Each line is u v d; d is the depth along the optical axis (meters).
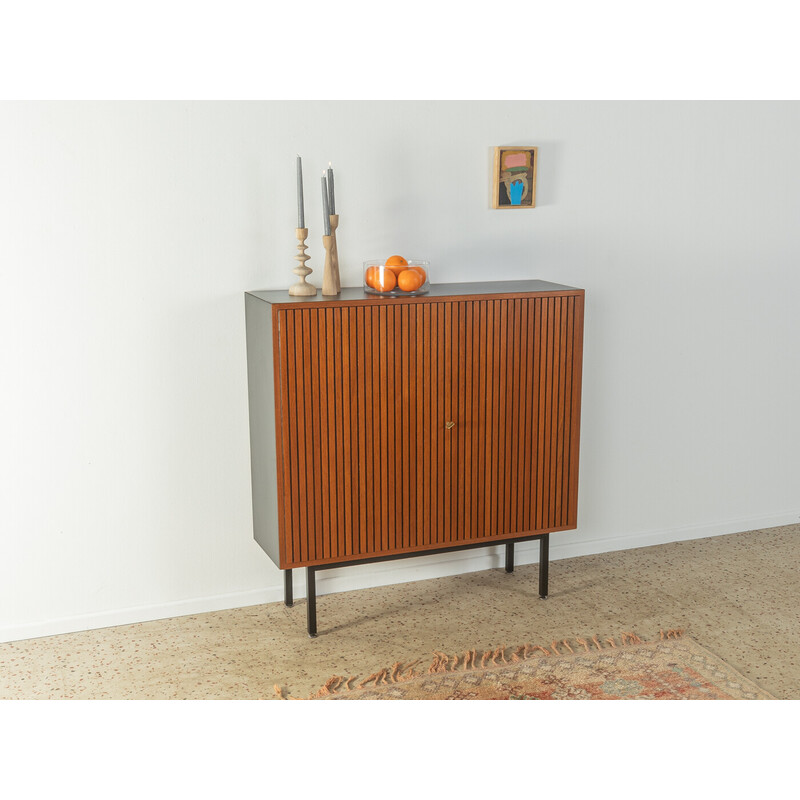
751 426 4.14
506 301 3.18
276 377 2.93
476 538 3.31
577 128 3.58
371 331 3.01
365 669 2.98
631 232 3.74
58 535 3.15
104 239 3.02
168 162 3.06
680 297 3.88
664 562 3.86
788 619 3.35
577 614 3.38
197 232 3.13
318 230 3.28
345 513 3.11
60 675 2.92
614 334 3.80
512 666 3.00
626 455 3.93
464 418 3.20
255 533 3.37
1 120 2.86
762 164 3.90
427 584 3.63
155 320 3.13
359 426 3.06
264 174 3.18
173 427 3.23
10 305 2.96
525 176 3.50
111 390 3.12
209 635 3.20
